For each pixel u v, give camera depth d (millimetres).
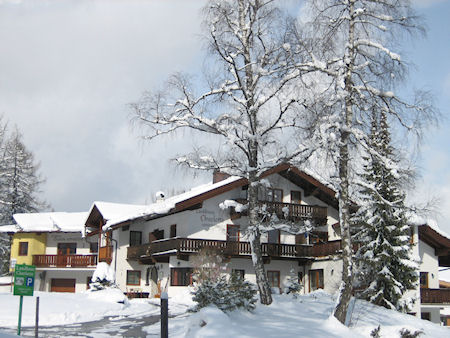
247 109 19250
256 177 19953
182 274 31578
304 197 35656
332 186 17359
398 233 26531
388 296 25953
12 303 23031
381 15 16484
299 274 35438
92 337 16219
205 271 26234
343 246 17031
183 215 32625
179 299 28562
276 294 25859
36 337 13484
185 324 17016
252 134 19234
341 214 17125
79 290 43812
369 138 16984
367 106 16688
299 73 17375
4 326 18719
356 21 16875
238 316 17078
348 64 16703
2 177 51844
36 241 45031
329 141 15938
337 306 16750
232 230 33125
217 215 32812
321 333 15242
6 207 51969
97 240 45656
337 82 16328
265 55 19078
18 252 45000
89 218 42781
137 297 36031
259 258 19938
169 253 31516
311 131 16688
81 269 42969
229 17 19719
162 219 35906
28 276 14227
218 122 19594
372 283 26094
